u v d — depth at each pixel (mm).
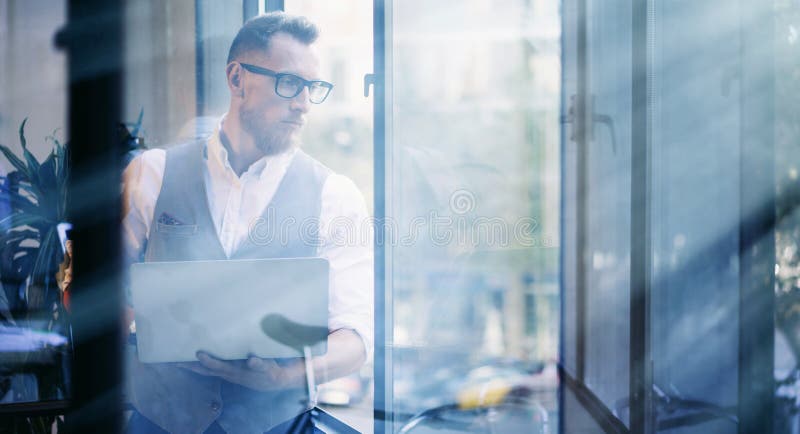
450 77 2113
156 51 2010
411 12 2082
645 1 1628
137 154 1957
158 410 1603
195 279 1271
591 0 1925
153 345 1272
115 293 1803
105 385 1790
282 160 1794
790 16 1469
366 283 1807
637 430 1676
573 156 2021
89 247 1804
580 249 1994
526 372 2068
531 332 2096
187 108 2027
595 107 1929
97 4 1972
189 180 1764
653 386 1664
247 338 1298
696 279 1618
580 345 1994
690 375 1628
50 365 1873
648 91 1636
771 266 1471
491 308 2096
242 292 1286
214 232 1756
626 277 1784
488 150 2113
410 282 2031
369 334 1746
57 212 1888
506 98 2127
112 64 1981
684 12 1605
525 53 2121
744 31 1475
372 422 1899
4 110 1933
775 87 1464
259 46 1762
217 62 2039
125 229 1801
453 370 2068
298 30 1792
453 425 1956
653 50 1632
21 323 1866
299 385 1532
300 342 1318
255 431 1576
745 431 1495
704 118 1586
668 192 1649
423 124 2092
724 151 1559
